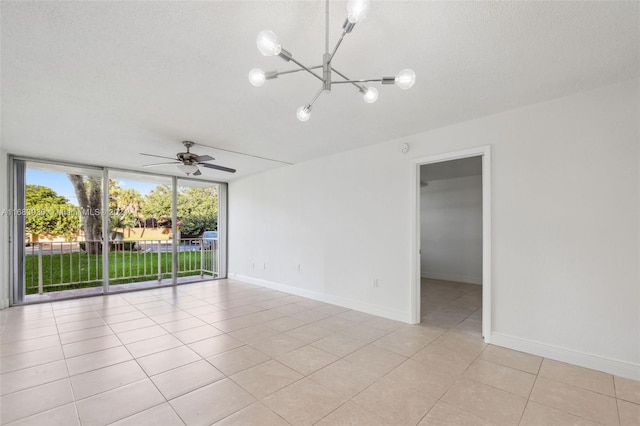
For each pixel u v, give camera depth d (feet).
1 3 4.50
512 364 8.04
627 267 7.37
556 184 8.37
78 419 5.72
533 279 8.70
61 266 16.92
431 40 5.64
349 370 7.73
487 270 9.50
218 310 13.29
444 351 8.89
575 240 8.07
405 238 11.73
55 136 11.39
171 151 13.66
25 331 10.53
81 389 6.79
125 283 20.07
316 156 14.97
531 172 8.78
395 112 9.30
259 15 4.92
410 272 11.53
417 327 11.04
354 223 13.55
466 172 18.81
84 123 10.04
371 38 5.56
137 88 7.56
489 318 9.45
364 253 13.11
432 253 22.08
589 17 4.96
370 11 4.80
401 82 5.22
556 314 8.31
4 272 13.47
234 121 9.98
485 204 9.60
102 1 4.53
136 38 5.51
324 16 4.96
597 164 7.78
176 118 9.68
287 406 6.19
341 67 6.64
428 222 22.30
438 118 9.84
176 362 8.15
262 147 13.26
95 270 19.75
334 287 14.33
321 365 8.01
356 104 8.66
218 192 22.08
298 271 16.25
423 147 11.23
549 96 8.22
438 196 21.80
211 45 5.77
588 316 7.85
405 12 4.84
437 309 13.52
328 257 14.65
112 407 6.11
